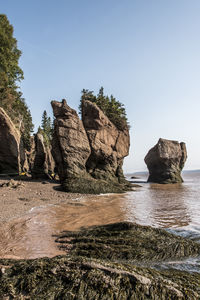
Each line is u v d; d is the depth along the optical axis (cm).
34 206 1241
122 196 1927
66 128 2325
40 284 308
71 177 2166
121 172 3120
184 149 4859
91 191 2025
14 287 308
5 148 2875
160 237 633
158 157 4453
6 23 3912
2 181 2306
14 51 4166
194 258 539
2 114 2778
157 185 3688
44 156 2811
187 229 803
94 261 352
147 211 1166
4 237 696
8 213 1030
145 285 310
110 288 299
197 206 1345
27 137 4969
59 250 578
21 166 3569
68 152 2272
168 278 353
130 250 544
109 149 2830
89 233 695
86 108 2752
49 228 805
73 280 309
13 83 4119
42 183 2298
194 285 340
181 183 4253
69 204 1347
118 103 4169
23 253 555
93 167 2631
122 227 712
